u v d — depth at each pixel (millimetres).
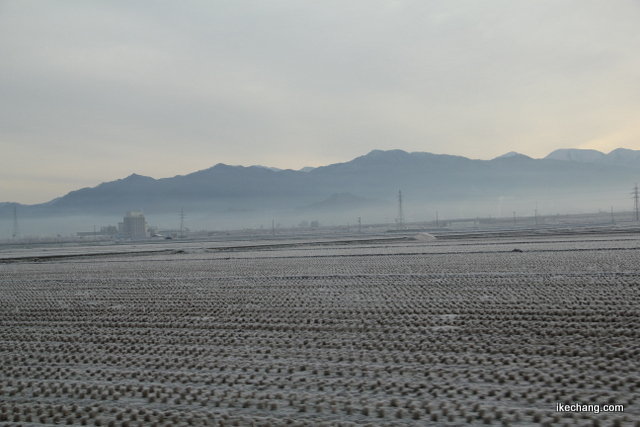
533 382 8523
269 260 37156
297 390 8609
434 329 12461
